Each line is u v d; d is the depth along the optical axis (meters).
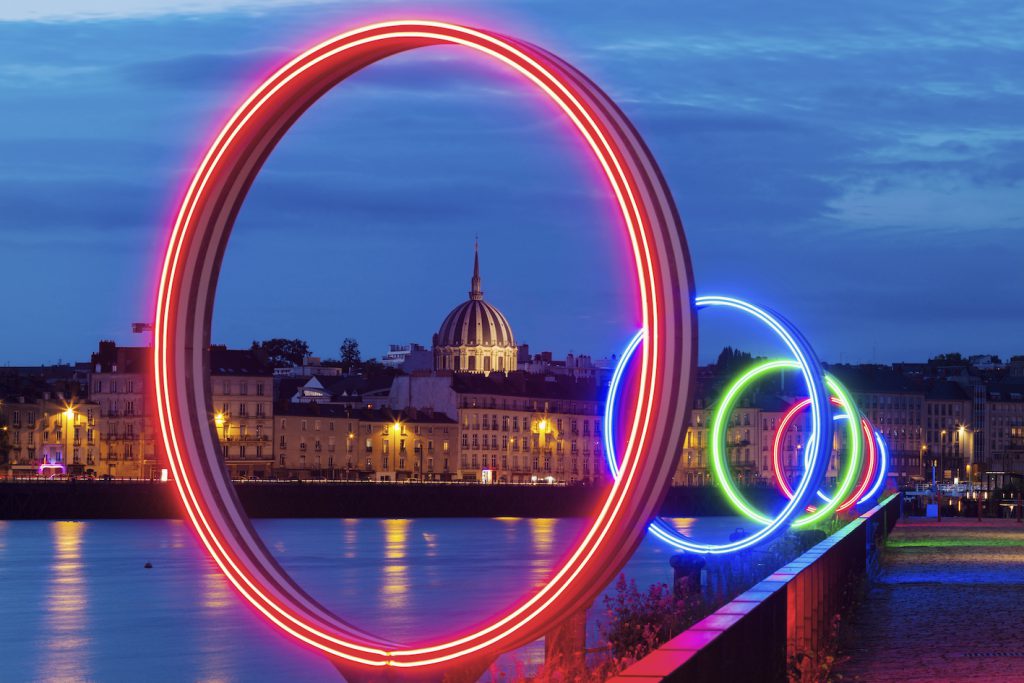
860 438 48.41
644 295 11.67
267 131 12.88
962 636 24.17
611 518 11.81
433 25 12.04
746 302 34.03
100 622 59.72
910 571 40.38
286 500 157.50
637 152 11.66
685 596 21.16
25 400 177.75
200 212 12.96
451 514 167.50
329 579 80.12
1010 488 130.88
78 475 173.88
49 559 93.69
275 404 190.62
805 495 32.59
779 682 15.16
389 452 198.88
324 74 12.59
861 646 22.84
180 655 49.44
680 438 11.74
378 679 12.72
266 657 48.72
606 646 18.61
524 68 11.80
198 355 13.03
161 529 129.38
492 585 76.62
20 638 54.50
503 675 15.28
